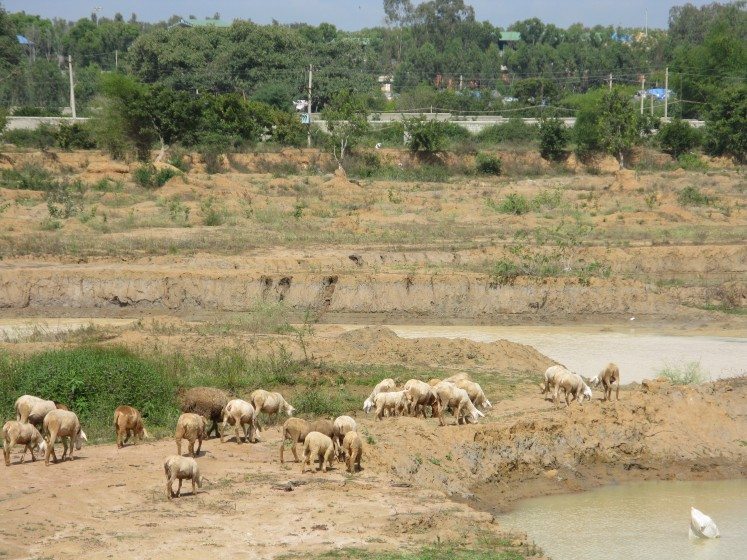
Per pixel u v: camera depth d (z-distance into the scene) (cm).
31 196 10119
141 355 4138
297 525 2386
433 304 6431
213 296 6381
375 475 2848
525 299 6469
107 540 2216
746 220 9731
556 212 9906
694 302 6638
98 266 6862
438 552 2256
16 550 2130
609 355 5209
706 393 3884
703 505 3066
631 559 2552
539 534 2742
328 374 4156
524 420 3406
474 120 17888
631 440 3509
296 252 7531
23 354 4128
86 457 2861
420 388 3372
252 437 3116
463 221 9375
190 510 2442
